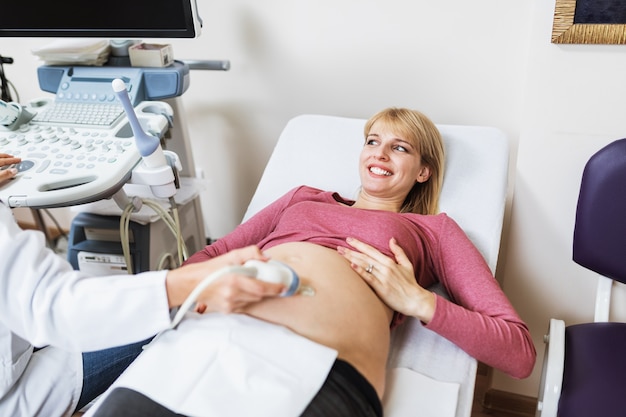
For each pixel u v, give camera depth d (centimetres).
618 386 114
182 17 148
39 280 93
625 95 133
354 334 101
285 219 133
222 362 91
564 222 150
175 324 91
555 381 112
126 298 92
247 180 215
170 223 159
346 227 125
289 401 86
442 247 125
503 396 174
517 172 149
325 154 158
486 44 163
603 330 128
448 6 162
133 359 126
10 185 128
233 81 195
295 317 100
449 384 106
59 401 116
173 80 163
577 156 143
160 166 137
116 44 171
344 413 89
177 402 86
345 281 109
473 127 152
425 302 110
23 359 110
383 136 136
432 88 175
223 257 95
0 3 158
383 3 167
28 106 164
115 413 86
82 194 125
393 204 139
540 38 133
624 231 125
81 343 94
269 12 179
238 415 84
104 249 169
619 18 125
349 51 178
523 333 111
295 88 190
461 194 142
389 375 109
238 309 101
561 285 158
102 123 151
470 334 107
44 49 167
